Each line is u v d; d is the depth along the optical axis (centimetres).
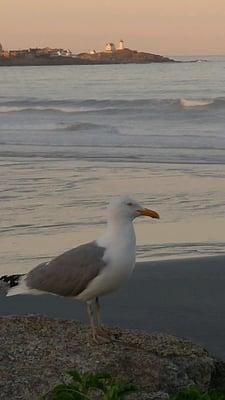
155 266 1394
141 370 794
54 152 2827
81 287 813
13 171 2402
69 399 637
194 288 1265
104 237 823
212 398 647
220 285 1277
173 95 5241
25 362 800
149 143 2950
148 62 12731
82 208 1839
